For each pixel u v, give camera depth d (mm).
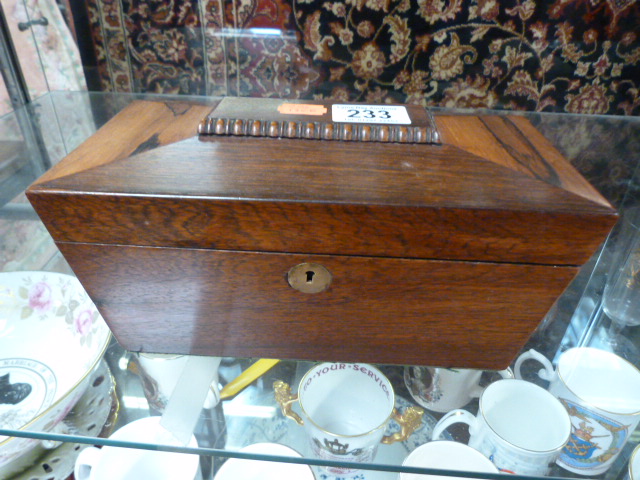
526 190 349
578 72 580
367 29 562
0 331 499
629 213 569
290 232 354
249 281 389
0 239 548
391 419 464
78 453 494
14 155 607
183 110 453
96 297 412
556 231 344
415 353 443
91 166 360
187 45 577
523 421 471
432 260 367
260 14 555
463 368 455
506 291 384
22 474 469
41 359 484
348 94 609
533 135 444
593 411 429
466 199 339
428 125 407
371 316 411
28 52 586
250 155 370
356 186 347
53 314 508
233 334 437
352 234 353
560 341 493
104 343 456
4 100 600
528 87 594
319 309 408
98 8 550
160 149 375
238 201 337
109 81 606
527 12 544
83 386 431
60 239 370
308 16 556
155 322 430
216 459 527
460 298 392
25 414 437
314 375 474
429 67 585
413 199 338
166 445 428
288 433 461
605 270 576
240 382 470
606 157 610
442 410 480
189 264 380
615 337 500
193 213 345
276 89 609
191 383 464
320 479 514
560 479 424
